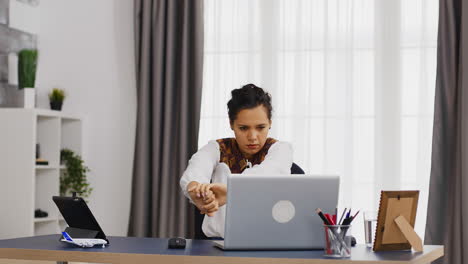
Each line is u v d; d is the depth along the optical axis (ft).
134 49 14.21
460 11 12.34
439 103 12.35
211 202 7.27
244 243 6.48
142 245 6.98
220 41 13.83
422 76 12.85
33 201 12.74
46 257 6.52
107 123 14.44
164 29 13.74
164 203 13.44
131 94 14.33
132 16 14.39
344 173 13.16
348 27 13.26
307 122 13.37
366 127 13.20
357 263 5.89
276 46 13.64
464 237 11.82
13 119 12.88
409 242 6.61
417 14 13.00
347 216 6.25
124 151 14.30
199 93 13.46
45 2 14.84
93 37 14.60
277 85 13.58
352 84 13.17
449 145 12.28
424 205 12.71
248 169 8.15
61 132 14.52
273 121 13.47
